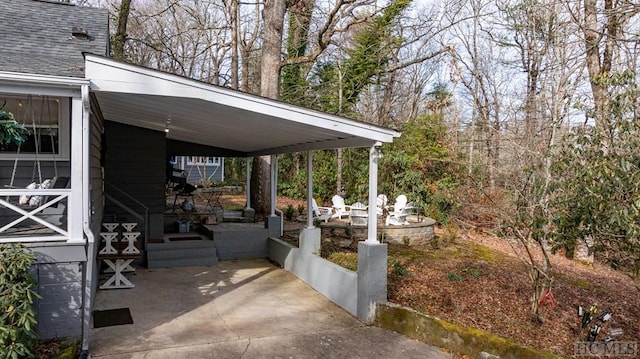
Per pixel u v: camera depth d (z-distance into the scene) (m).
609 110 5.00
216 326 5.67
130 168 9.84
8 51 5.55
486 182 13.32
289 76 17.75
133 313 6.06
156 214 10.02
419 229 11.09
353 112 18.62
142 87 4.91
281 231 10.30
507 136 11.48
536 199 5.75
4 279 4.02
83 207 4.88
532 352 4.48
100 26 7.60
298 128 6.16
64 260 4.77
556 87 11.18
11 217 6.16
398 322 5.64
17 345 3.82
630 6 8.54
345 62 17.62
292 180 18.59
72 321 4.85
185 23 22.25
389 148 16.34
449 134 16.56
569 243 5.30
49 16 7.42
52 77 4.54
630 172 4.21
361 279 6.04
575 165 4.93
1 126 4.39
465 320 5.68
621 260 4.96
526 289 7.18
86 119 4.83
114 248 7.51
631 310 6.81
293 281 8.05
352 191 16.88
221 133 8.35
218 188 20.23
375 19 15.57
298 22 14.73
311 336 5.43
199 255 9.36
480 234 12.59
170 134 10.44
